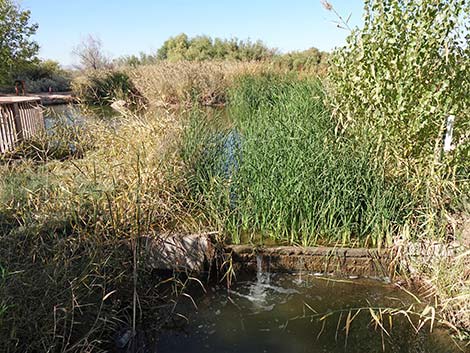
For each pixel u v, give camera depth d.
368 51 3.56
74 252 2.36
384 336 2.31
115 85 13.20
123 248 2.63
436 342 2.24
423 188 3.14
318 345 2.26
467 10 3.15
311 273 3.05
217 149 4.16
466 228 2.76
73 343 1.99
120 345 2.20
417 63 3.24
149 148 4.17
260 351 2.22
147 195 3.14
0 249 2.27
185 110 6.24
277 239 3.21
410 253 2.87
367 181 3.20
